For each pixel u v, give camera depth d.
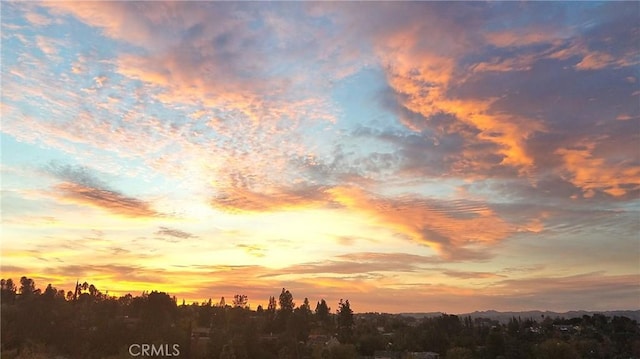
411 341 167.38
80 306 180.00
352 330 199.25
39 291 191.25
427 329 193.62
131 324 154.25
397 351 159.00
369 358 149.88
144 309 180.38
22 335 133.50
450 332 186.00
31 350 124.38
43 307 153.88
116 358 126.69
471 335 178.50
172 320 181.25
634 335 182.75
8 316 142.50
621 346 164.25
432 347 164.88
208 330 177.00
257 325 185.25
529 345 156.25
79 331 141.25
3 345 126.06
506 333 185.50
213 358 134.00
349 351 143.38
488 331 184.38
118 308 191.00
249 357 137.00
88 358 128.00
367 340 163.88
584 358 148.38
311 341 168.00
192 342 146.12
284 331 182.38
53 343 134.50
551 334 181.12
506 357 146.12
